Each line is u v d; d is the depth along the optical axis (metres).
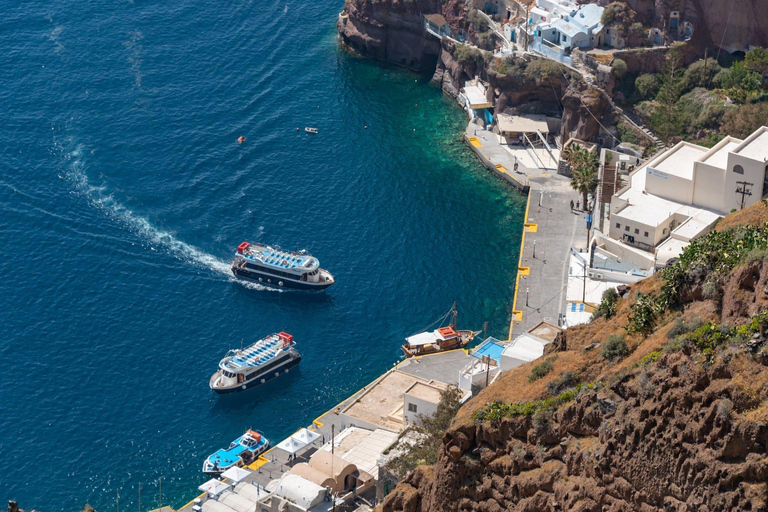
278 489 178.50
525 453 121.06
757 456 101.00
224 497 185.50
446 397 172.12
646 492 108.94
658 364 112.06
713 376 105.69
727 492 102.12
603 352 125.25
